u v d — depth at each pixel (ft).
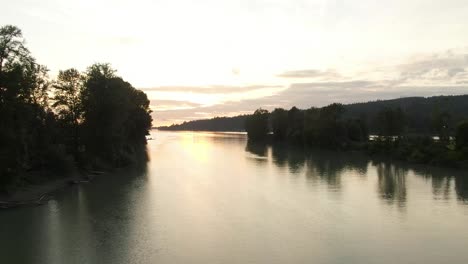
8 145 171.42
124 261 101.55
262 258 103.60
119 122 289.33
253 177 242.17
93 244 114.21
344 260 102.58
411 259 103.45
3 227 130.82
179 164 316.81
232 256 104.99
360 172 269.03
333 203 167.63
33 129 219.41
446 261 102.27
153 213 149.69
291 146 554.05
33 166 210.38
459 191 197.47
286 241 117.19
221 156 395.34
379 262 101.35
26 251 108.37
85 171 253.44
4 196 166.61
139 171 272.92
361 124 518.78
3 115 172.86
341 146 466.29
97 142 279.69
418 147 344.90
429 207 161.27
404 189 202.49
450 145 334.03
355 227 131.85
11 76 174.09
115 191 195.42
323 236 122.01
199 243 115.24
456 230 129.08
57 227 131.23
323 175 252.83
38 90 225.56
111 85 283.59
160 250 109.50
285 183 219.20
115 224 134.62
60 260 102.06
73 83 276.00
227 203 166.71
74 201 172.04
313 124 506.48
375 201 172.24
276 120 631.56
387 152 375.45
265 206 161.27
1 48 174.60
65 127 272.10
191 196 181.78
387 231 127.65
